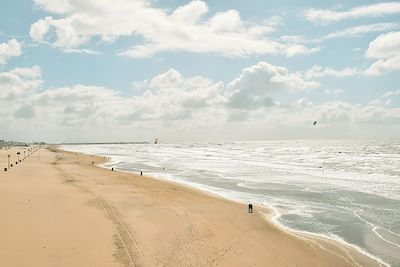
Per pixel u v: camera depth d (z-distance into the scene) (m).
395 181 48.03
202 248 20.45
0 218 24.58
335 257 20.28
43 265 16.80
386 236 24.27
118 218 26.23
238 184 48.34
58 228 22.75
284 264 18.84
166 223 25.59
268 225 26.91
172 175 60.22
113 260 17.72
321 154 113.81
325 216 29.78
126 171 67.50
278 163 82.25
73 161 91.44
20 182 43.91
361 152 118.38
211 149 187.50
